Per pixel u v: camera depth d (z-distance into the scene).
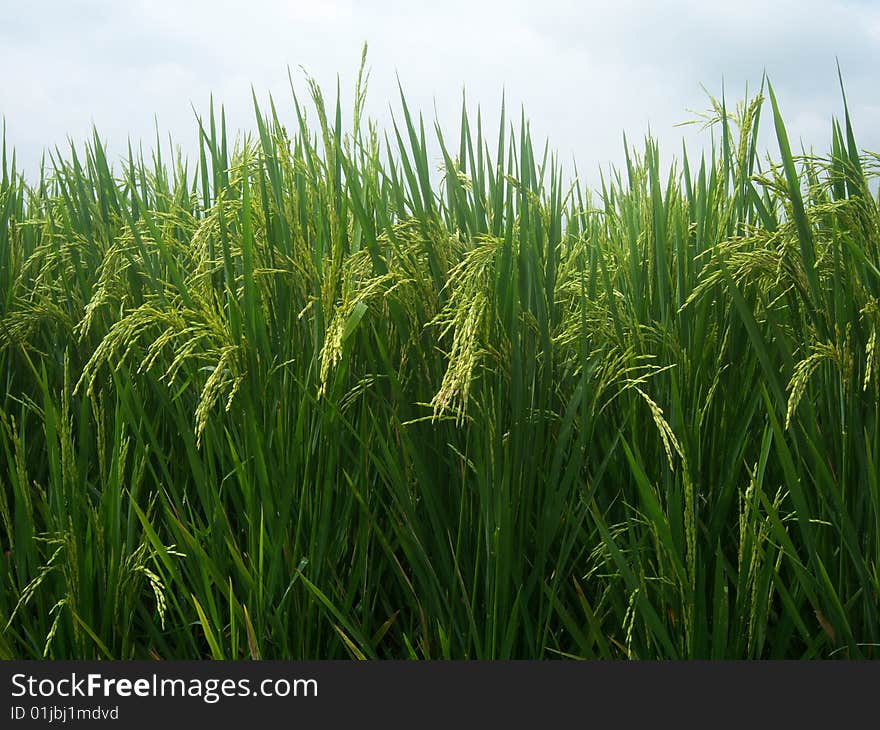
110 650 1.86
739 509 1.86
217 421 1.95
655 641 1.75
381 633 1.87
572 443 1.93
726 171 2.10
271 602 1.76
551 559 1.93
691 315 1.92
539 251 1.95
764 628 1.70
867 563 1.70
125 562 1.84
